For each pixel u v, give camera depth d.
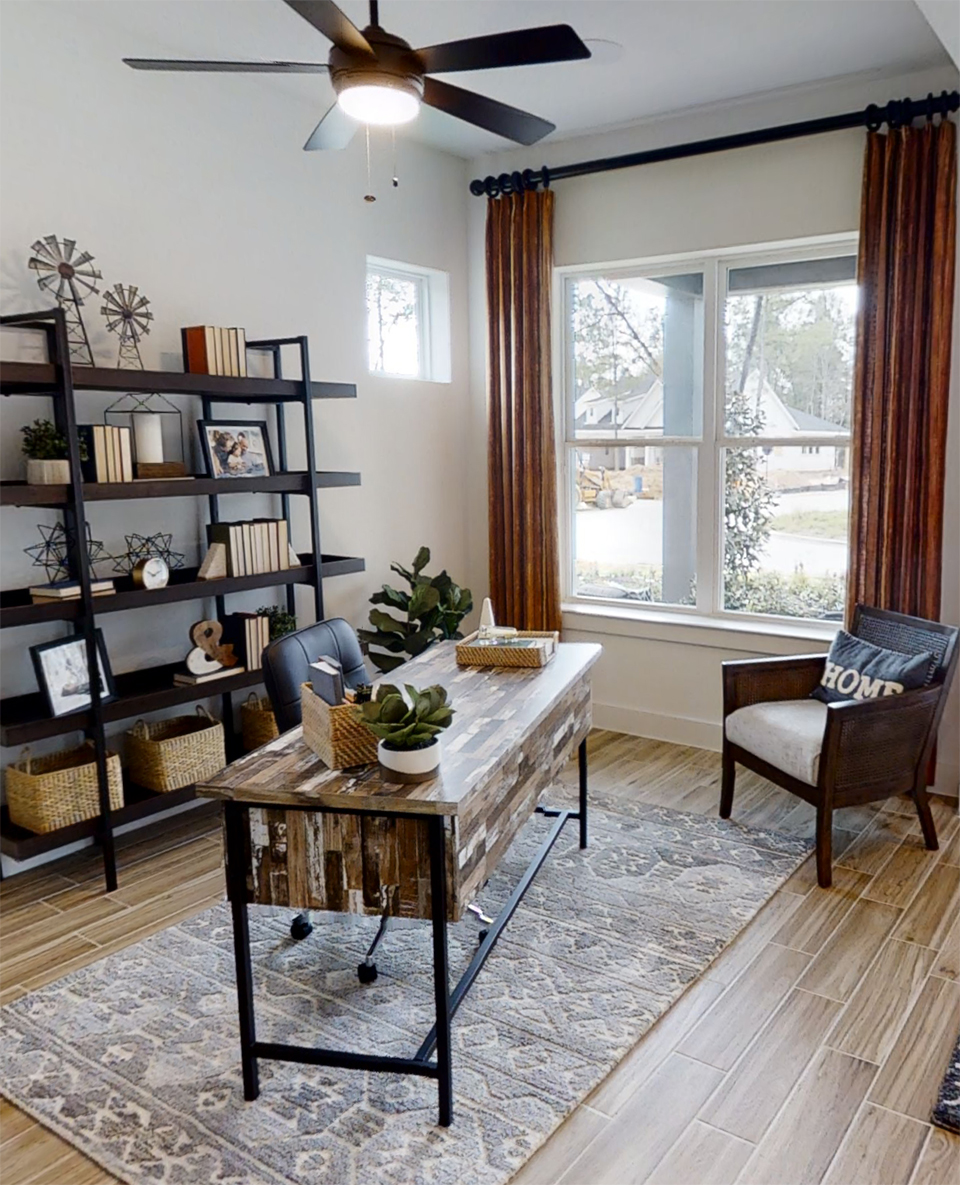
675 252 4.37
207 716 3.66
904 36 3.41
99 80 3.29
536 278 4.68
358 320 4.42
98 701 3.06
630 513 4.86
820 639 4.14
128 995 2.54
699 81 3.84
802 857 3.32
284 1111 2.09
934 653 3.37
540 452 4.80
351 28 2.09
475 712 2.47
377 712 1.99
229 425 3.65
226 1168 1.92
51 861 3.38
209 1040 2.34
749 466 4.47
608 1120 2.05
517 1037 2.33
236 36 3.39
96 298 3.33
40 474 2.97
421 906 1.96
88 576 2.99
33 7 3.08
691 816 3.70
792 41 3.45
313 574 3.79
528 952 2.72
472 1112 2.07
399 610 4.51
